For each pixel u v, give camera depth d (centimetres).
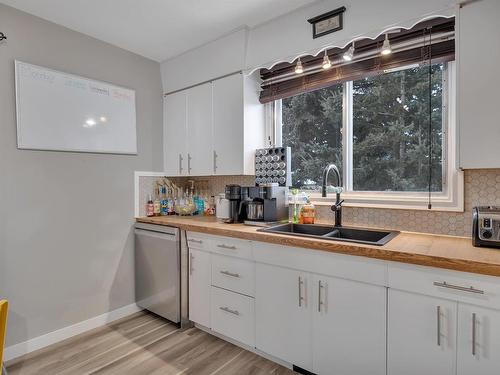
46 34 225
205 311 234
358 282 158
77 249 244
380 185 223
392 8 180
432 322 138
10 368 196
